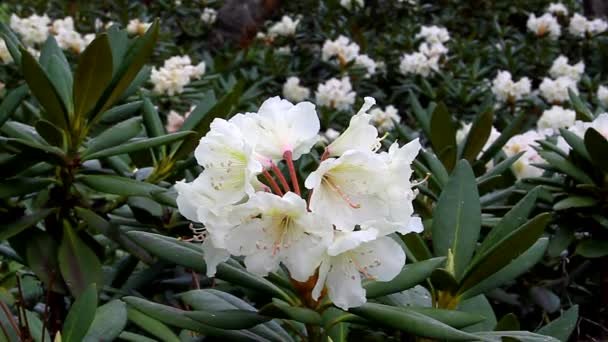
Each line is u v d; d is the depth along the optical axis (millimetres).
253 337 489
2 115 578
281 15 2234
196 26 1995
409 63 1623
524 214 532
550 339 469
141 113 743
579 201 673
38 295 774
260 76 1649
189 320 474
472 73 1639
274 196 410
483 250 529
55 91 543
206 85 1360
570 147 725
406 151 433
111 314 499
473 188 557
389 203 436
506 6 2258
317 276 453
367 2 2223
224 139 431
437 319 466
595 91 1558
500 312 775
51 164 572
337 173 434
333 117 1420
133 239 480
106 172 623
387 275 437
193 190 433
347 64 1659
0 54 1266
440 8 2275
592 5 2303
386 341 539
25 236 584
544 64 1801
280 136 447
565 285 759
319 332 487
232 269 474
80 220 621
